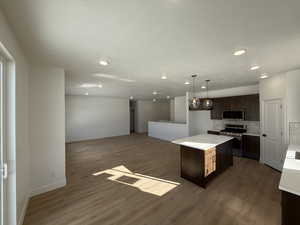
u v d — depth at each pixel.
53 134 2.83
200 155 2.91
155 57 2.39
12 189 1.70
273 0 1.15
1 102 1.62
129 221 1.99
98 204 2.36
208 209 2.22
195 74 3.49
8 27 1.46
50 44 1.92
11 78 1.70
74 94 7.23
